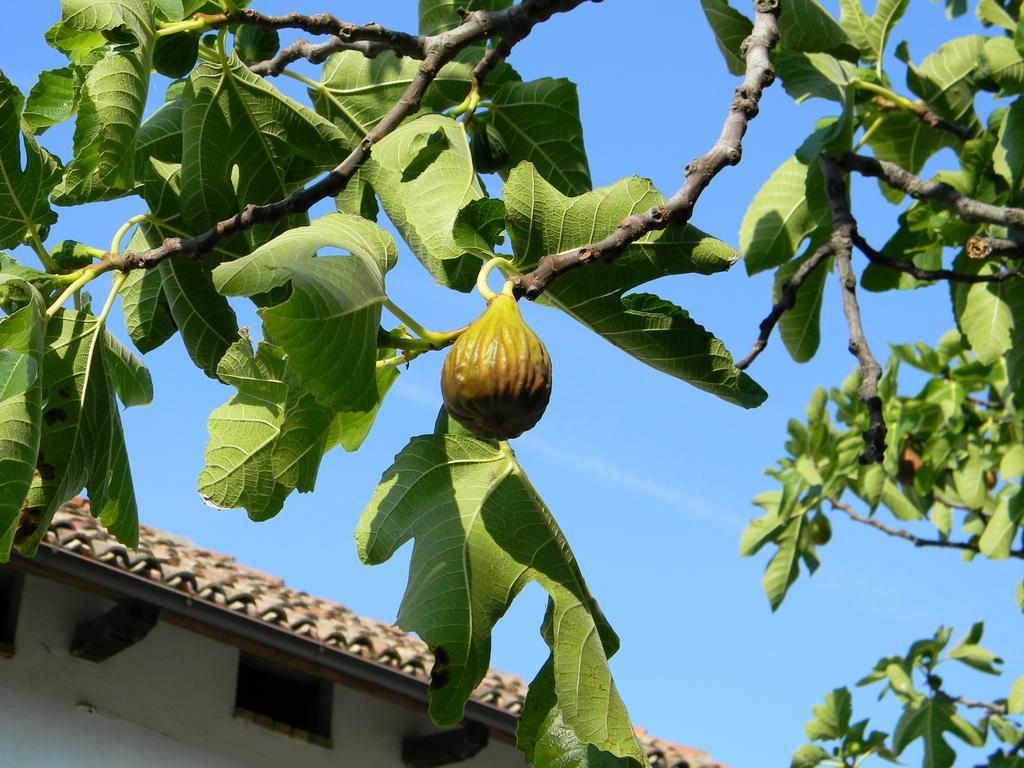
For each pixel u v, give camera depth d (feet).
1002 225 15.53
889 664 27.45
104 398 10.16
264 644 28.53
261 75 12.41
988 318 17.72
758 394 9.50
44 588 28.22
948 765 26.71
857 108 17.44
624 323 9.27
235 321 11.28
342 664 29.09
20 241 9.57
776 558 26.22
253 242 11.23
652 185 9.09
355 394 7.19
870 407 13.47
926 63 17.72
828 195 15.94
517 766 34.22
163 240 11.21
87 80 9.75
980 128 17.95
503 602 9.02
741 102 10.69
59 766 26.94
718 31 15.89
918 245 17.26
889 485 26.94
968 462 26.78
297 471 9.98
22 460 8.48
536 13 11.81
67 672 27.96
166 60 10.62
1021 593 26.76
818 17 15.79
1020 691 26.32
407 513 9.19
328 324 6.97
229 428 10.29
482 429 7.58
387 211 10.33
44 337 9.04
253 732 30.32
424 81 11.43
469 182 9.84
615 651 9.20
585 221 8.91
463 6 13.51
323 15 11.30
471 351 7.54
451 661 8.84
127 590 26.50
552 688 9.09
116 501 10.58
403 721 32.96
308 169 11.61
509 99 13.00
